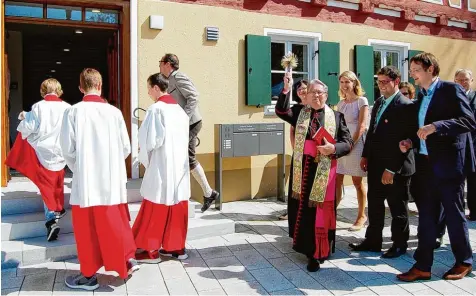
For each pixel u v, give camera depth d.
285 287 3.76
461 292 3.67
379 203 4.56
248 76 6.70
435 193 3.88
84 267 3.67
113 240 3.69
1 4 5.28
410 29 8.51
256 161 7.04
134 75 5.90
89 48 10.05
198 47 6.38
